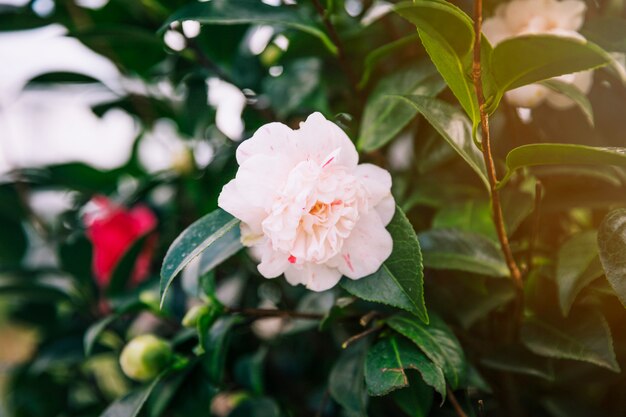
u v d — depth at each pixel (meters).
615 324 0.38
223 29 0.48
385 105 0.39
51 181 0.59
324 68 0.47
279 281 0.53
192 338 0.43
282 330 0.50
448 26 0.29
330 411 0.49
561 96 0.39
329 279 0.33
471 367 0.37
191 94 0.50
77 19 0.50
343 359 0.39
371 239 0.32
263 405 0.44
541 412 0.42
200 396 0.41
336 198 0.32
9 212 0.59
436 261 0.37
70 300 0.56
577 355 0.34
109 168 0.61
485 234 0.38
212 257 0.39
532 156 0.30
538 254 0.39
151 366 0.40
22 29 0.51
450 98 0.42
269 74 0.52
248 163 0.32
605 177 0.36
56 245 0.57
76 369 0.59
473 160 0.34
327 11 0.41
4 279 0.56
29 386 0.57
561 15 0.38
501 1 0.41
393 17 0.45
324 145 0.32
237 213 0.32
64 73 0.53
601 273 0.33
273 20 0.39
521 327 0.36
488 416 0.41
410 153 0.45
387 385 0.32
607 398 0.41
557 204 0.39
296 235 0.32
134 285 0.55
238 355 0.52
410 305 0.32
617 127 0.42
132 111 0.56
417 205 0.44
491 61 0.29
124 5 0.50
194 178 0.51
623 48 0.38
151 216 0.57
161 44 0.49
